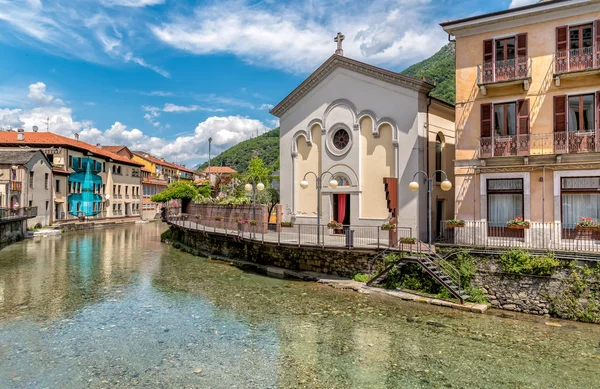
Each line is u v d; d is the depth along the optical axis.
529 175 16.52
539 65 16.52
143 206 76.00
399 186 21.17
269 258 23.28
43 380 9.39
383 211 22.05
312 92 25.27
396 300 15.91
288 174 26.55
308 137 25.38
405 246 17.55
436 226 22.38
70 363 10.36
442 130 23.20
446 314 14.20
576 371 9.89
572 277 13.59
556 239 15.81
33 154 44.16
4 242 35.31
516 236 16.72
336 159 23.91
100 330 12.91
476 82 17.81
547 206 16.12
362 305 15.35
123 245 35.97
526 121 16.73
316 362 10.42
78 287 18.94
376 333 12.48
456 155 18.23
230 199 36.47
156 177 85.50
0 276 21.45
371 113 22.38
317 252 20.44
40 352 11.09
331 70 24.19
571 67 15.81
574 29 15.91
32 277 21.22
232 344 11.68
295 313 14.58
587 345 11.44
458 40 18.34
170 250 32.69
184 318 14.15
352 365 10.24
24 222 40.56
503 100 17.30
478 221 17.56
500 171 17.16
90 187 57.03
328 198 24.25
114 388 9.01
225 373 9.78
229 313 14.70
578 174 15.52
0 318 14.15
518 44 16.88
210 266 24.58
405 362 10.41
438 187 22.59
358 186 22.83
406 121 21.08
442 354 10.91
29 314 14.65
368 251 17.84
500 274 14.99
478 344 11.57
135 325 13.41
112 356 10.82
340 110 23.78
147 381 9.35
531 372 9.83
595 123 15.38
